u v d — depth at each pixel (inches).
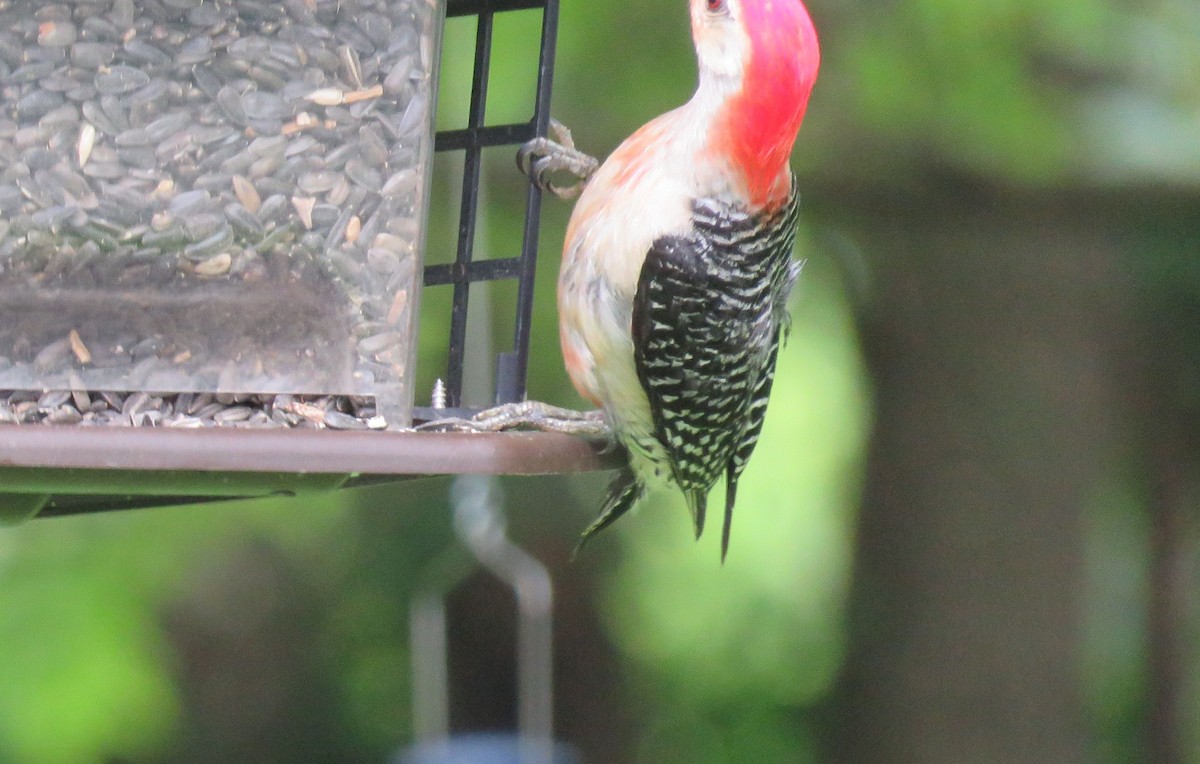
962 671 571.5
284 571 669.3
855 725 600.4
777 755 706.8
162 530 531.2
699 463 331.9
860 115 454.6
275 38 235.6
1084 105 467.2
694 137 297.6
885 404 581.6
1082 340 559.5
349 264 238.5
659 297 301.0
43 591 492.4
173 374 233.9
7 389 230.2
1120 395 608.1
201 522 547.2
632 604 720.3
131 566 512.4
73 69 230.2
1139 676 693.9
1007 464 564.1
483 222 346.0
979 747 569.3
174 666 645.9
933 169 477.1
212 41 233.6
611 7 448.1
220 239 234.4
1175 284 558.9
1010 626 567.8
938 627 574.6
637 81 450.6
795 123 293.4
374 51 238.8
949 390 567.2
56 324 230.8
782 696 721.0
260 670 665.0
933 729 574.6
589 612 711.7
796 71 286.2
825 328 661.9
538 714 441.7
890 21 450.9
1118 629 706.8
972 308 561.9
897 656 583.8
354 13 237.6
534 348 566.6
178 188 233.1
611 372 309.9
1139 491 657.0
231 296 235.3
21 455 188.7
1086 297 556.4
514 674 672.4
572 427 305.7
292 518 583.2
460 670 672.4
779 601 730.8
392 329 240.2
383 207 239.3
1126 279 553.9
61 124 230.1
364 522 671.8
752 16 283.6
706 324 306.7
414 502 671.8
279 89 236.1
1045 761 564.1
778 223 309.4
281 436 199.5
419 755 412.8
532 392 570.9
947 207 497.0
